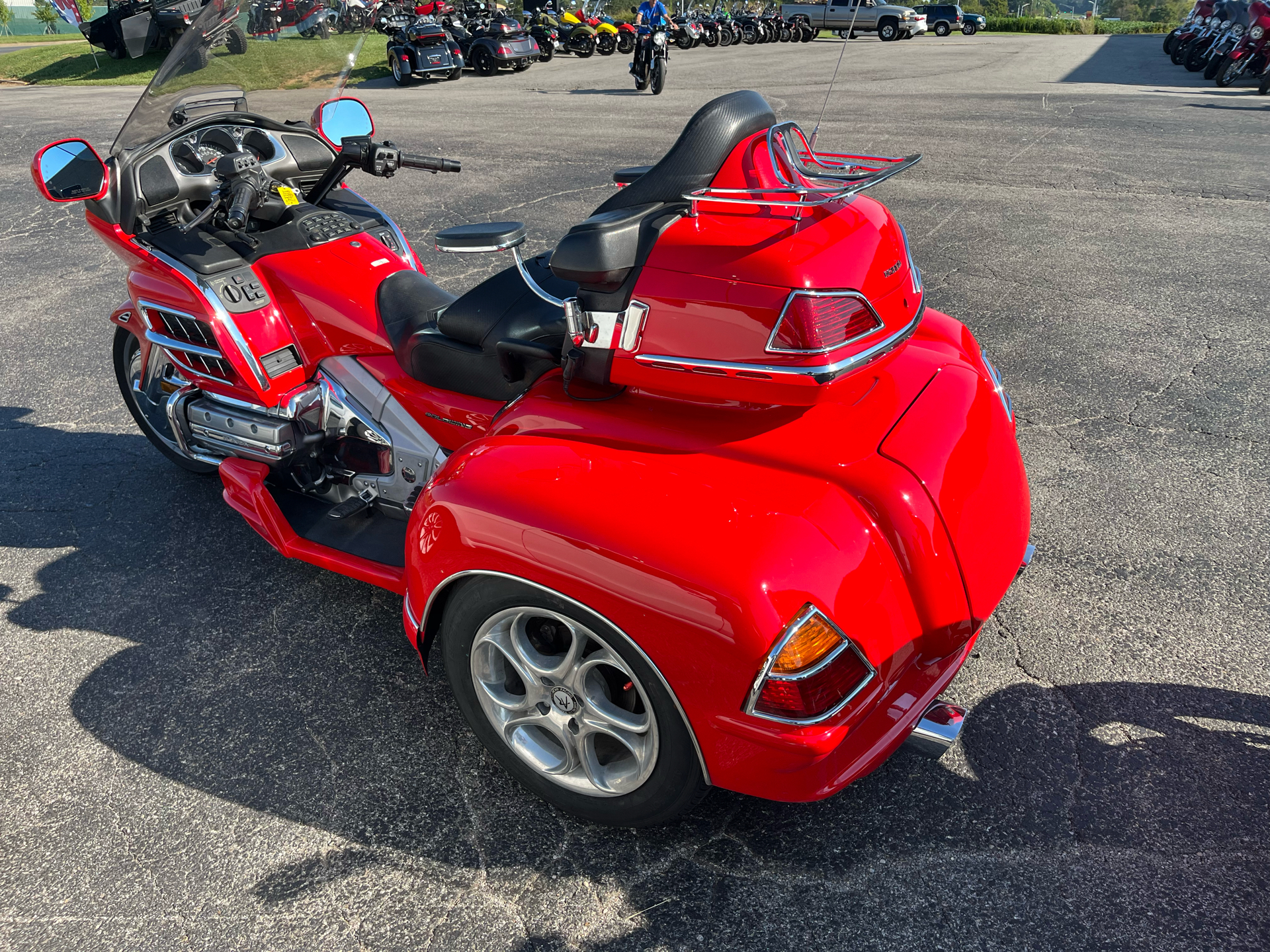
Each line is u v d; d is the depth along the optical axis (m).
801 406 2.06
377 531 3.24
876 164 2.61
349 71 4.03
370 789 2.53
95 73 25.19
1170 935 2.01
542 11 25.66
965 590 2.20
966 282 6.33
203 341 3.37
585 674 2.15
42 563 3.62
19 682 2.98
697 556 1.87
